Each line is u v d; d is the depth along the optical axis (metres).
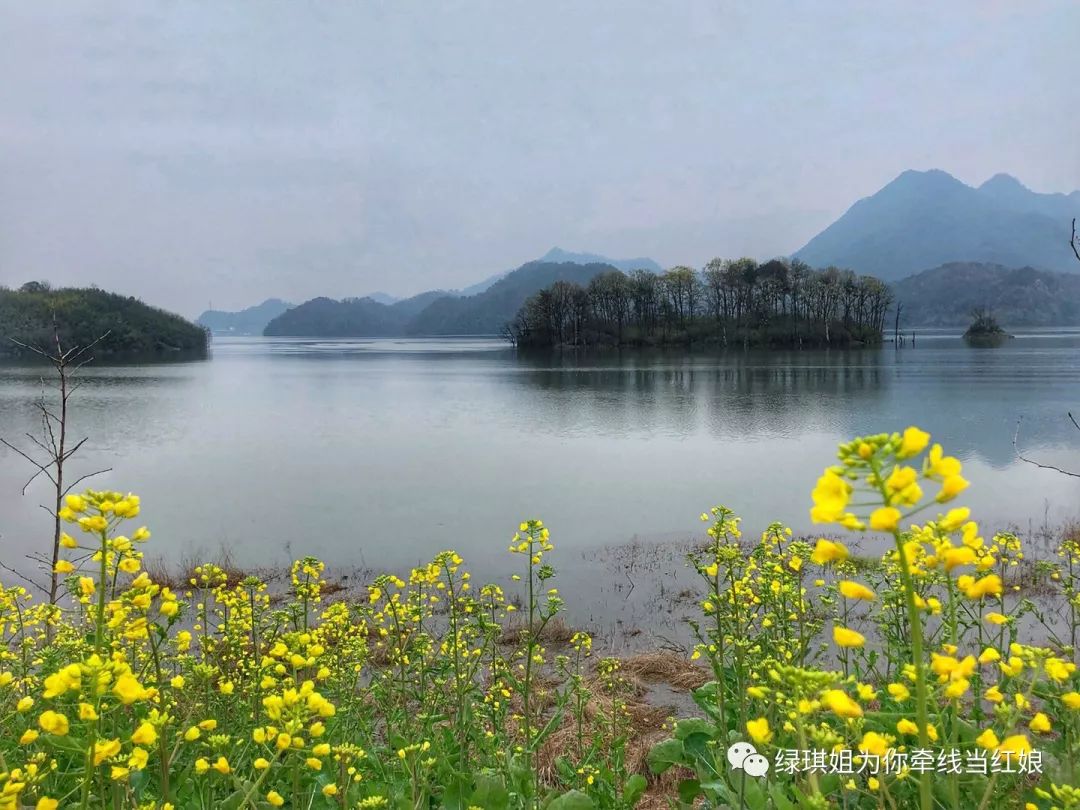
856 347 118.69
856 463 1.89
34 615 6.80
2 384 58.59
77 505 2.90
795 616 4.95
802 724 2.62
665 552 14.89
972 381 54.22
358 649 5.99
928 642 4.59
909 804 3.43
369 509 19.61
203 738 4.27
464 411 43.53
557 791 4.52
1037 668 2.69
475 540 16.36
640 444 30.22
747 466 25.00
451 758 4.84
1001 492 19.72
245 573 14.03
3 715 4.46
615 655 9.55
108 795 3.73
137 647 4.95
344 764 3.81
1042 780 3.37
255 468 25.91
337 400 51.03
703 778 4.16
